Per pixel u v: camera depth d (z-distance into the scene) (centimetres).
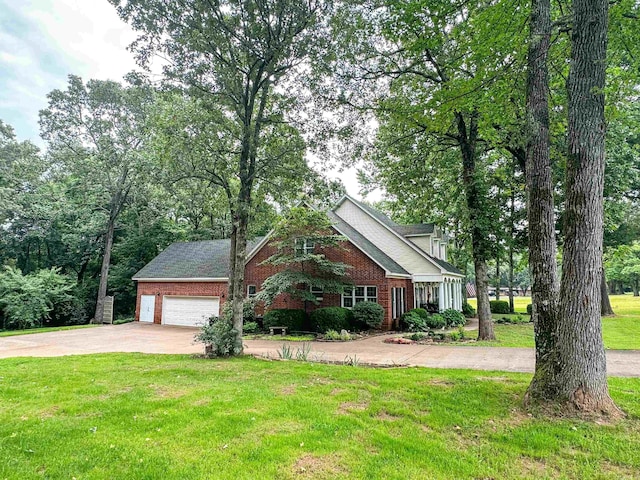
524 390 627
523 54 714
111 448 418
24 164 2519
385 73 1300
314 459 396
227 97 1060
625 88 681
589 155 543
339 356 1049
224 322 1046
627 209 2042
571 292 539
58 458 396
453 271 2319
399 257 2116
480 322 1417
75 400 595
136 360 977
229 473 366
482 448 428
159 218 2700
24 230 2692
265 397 602
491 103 808
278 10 962
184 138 1041
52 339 1561
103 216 2688
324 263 1669
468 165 1421
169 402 578
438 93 810
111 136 2398
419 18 834
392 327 1764
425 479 360
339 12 994
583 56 558
